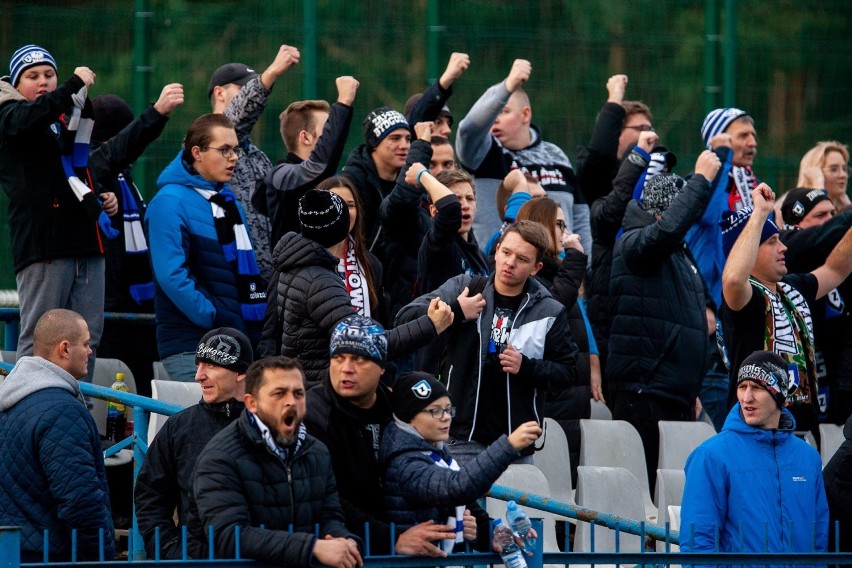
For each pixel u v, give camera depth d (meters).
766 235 28.62
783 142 44.41
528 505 22.73
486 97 33.41
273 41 40.69
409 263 28.67
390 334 22.11
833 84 44.59
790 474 23.33
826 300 32.91
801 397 29.06
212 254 29.36
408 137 29.52
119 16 39.69
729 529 23.05
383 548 18.84
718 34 43.78
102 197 31.41
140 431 24.45
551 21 42.25
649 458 31.48
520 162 35.34
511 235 25.00
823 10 44.81
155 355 33.59
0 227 38.28
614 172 36.69
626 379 31.34
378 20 41.34
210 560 16.83
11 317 34.31
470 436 24.80
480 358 24.86
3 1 38.75
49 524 20.94
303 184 29.08
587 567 26.98
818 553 20.58
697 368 31.45
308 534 17.45
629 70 43.19
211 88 33.38
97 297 28.41
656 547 27.62
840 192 39.19
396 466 19.25
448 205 26.52
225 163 29.48
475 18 41.88
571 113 42.38
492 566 19.00
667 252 30.64
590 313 33.72
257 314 29.80
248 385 18.64
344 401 19.56
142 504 21.86
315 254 22.70
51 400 21.16
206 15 40.22
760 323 28.28
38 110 26.91
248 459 18.41
